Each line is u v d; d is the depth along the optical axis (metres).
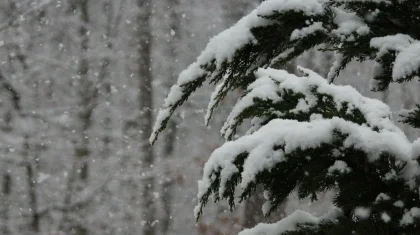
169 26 17.02
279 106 1.94
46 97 15.27
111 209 13.83
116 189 13.94
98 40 16.72
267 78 2.09
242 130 12.12
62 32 16.42
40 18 16.36
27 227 13.59
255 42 1.81
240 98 2.16
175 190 13.97
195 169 13.99
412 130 11.48
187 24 17.12
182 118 14.75
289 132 1.58
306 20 1.76
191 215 13.66
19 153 14.16
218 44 1.84
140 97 15.71
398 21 1.74
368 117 1.73
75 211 13.81
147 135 14.98
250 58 1.85
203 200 1.65
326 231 1.68
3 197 13.77
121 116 15.23
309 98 1.89
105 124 15.03
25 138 14.37
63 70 15.58
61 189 13.99
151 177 13.97
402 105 14.17
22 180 14.05
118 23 16.67
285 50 2.00
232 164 1.61
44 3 15.88
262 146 1.58
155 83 16.09
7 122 14.59
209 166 1.65
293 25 1.80
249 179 1.54
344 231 1.60
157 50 16.73
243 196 1.56
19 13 15.87
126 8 16.83
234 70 1.86
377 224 1.53
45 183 14.04
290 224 1.83
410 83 14.12
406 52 1.40
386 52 1.59
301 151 1.55
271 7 1.77
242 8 17.11
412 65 1.37
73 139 14.55
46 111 14.77
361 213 1.55
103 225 13.72
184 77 1.91
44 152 14.23
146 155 14.47
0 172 13.97
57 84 15.45
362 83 14.23
